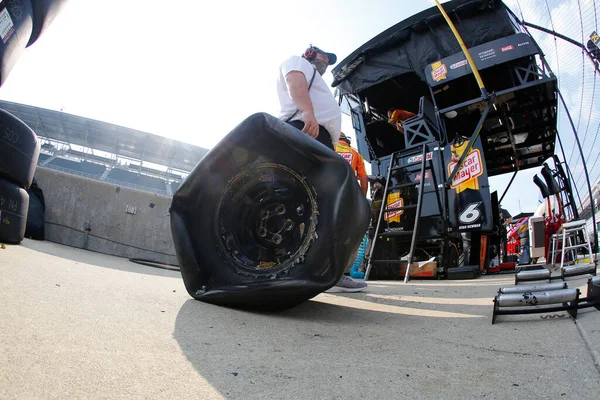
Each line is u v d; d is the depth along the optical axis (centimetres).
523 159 841
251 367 88
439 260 533
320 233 151
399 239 579
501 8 591
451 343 121
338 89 766
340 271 147
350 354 106
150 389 68
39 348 77
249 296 153
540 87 587
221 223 169
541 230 652
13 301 108
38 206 452
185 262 168
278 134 149
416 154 603
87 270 221
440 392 77
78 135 4241
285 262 156
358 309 196
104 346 87
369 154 704
